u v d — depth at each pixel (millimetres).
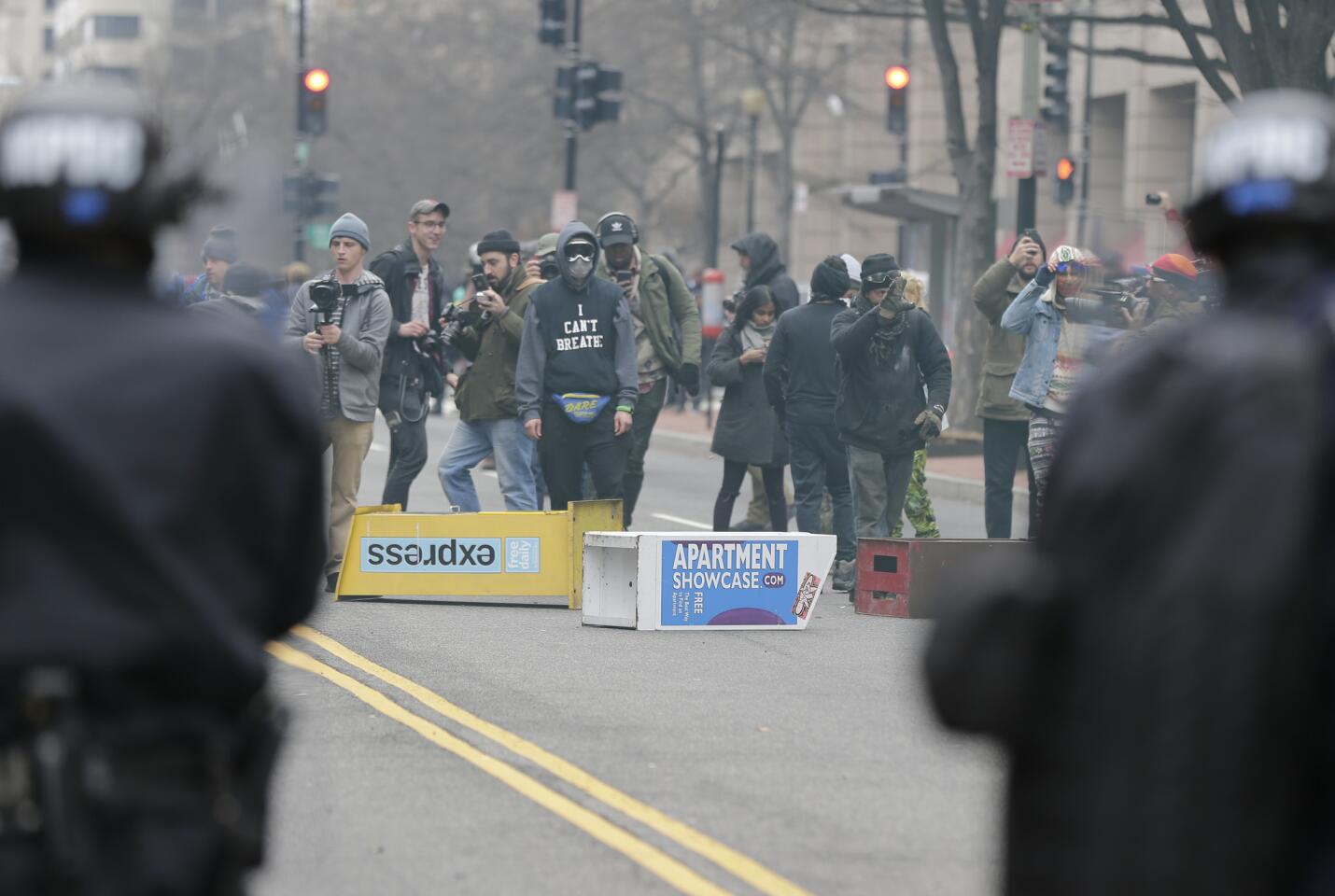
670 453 97188
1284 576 9883
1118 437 10406
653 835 23359
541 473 53031
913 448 45750
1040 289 44688
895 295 44719
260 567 11492
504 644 37344
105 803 10508
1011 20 90750
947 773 26703
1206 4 74375
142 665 10773
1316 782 10211
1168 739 9953
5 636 10625
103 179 11133
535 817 24219
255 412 11250
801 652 37031
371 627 39000
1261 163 10742
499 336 47531
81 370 10922
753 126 164125
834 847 22906
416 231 47750
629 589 39781
